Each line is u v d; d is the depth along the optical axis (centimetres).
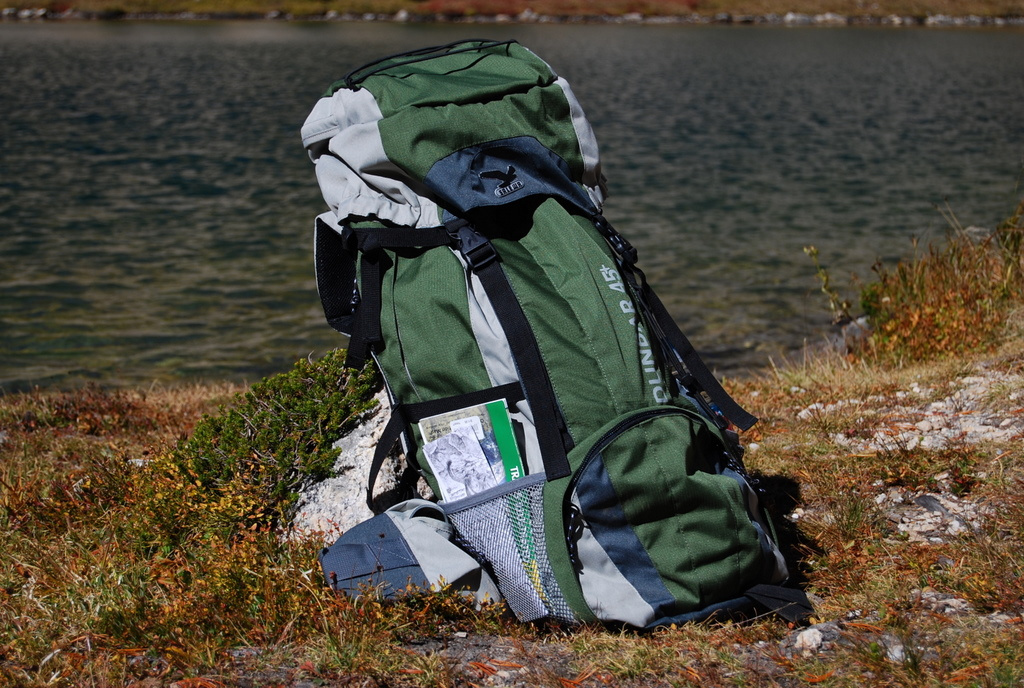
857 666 281
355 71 375
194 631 302
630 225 1569
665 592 303
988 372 536
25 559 354
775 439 497
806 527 392
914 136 2595
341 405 378
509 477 314
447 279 327
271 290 1173
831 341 905
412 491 364
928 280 726
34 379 838
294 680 279
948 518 383
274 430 375
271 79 3706
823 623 312
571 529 300
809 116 2958
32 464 463
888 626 304
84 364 887
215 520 355
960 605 315
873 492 414
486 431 318
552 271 325
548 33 6141
